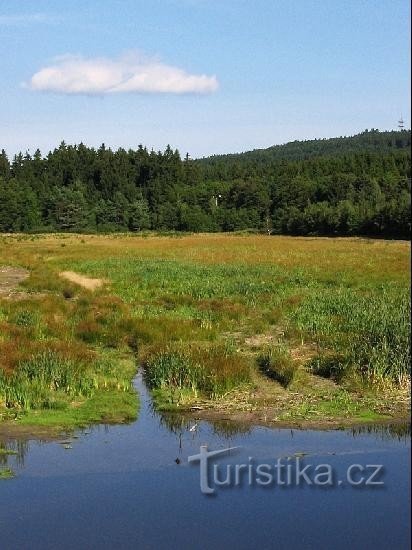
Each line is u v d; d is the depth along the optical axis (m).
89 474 10.81
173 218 125.88
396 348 15.81
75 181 139.25
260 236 99.81
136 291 30.45
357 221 94.25
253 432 12.62
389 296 26.19
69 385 14.71
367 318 20.16
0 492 10.12
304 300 25.97
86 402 14.20
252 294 28.16
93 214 127.12
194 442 12.18
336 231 98.88
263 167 173.50
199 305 25.45
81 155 157.38
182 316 23.09
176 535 8.72
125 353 18.47
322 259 47.78
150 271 39.25
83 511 9.37
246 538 8.53
